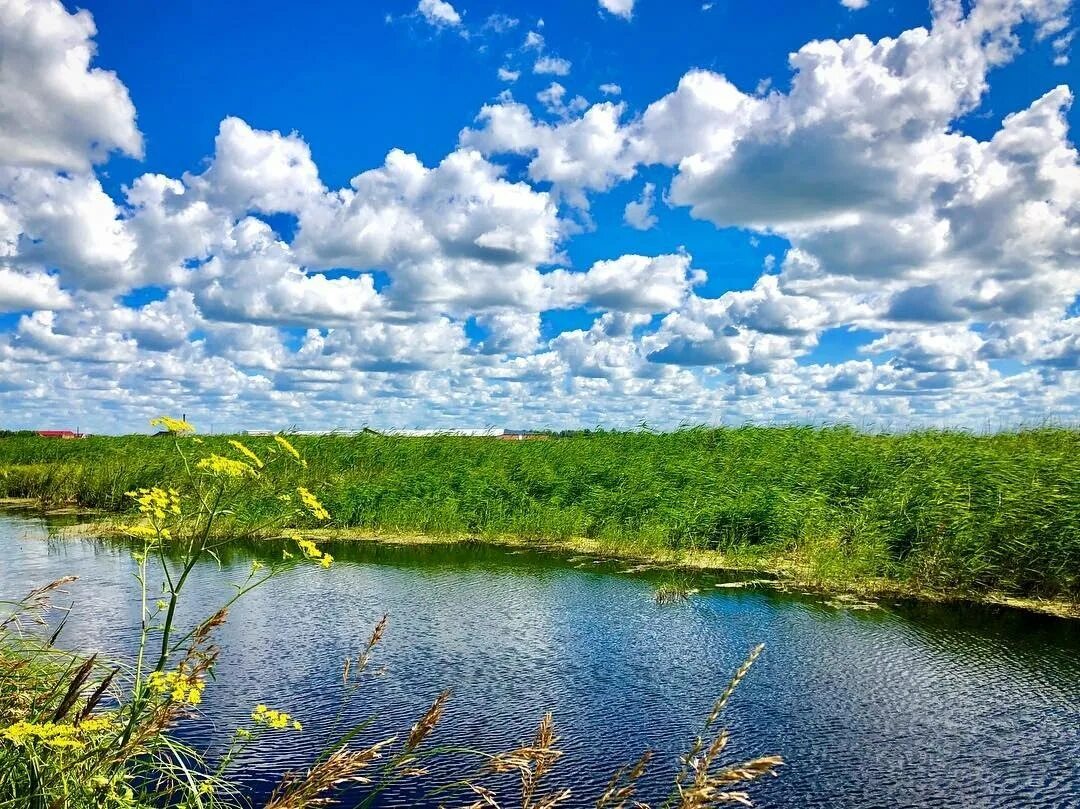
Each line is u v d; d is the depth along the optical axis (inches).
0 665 136.8
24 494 720.3
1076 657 265.4
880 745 197.9
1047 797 173.2
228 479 124.5
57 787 103.3
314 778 100.3
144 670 209.6
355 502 525.7
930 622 305.3
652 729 204.8
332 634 283.0
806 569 385.4
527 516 492.1
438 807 163.0
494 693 228.1
